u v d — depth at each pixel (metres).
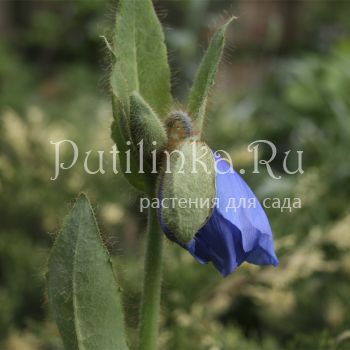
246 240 0.30
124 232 0.52
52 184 0.53
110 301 0.31
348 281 0.48
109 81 0.33
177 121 0.31
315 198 0.51
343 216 0.51
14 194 0.52
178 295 0.45
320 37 1.05
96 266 0.31
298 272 0.46
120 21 0.33
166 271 0.46
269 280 0.45
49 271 0.31
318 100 0.71
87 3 0.84
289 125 0.70
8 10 1.04
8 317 0.47
